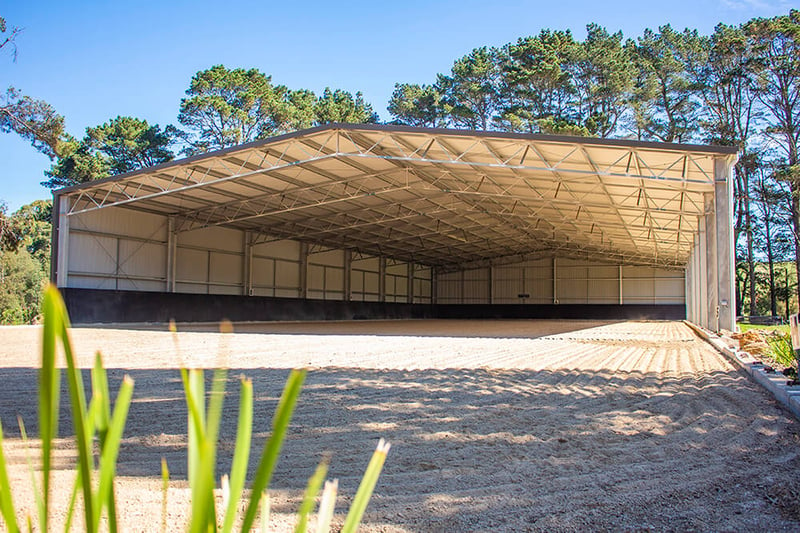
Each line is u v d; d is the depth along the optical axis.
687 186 16.33
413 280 41.81
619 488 3.15
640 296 38.78
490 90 41.41
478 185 20.22
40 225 48.16
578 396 6.07
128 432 4.42
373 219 27.23
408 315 40.00
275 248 29.34
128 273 21.58
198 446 0.58
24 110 17.92
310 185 20.67
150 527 2.64
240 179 19.20
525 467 3.55
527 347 12.66
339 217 26.52
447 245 36.22
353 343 13.45
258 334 16.81
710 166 14.41
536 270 41.28
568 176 17.42
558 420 4.88
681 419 4.90
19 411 5.21
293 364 8.78
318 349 11.62
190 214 23.48
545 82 39.72
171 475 3.42
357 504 0.68
